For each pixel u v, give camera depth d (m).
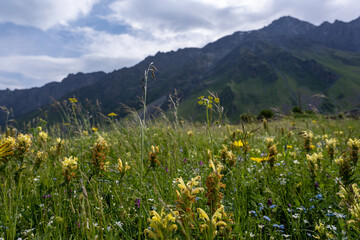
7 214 2.04
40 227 2.07
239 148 3.94
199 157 4.02
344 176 2.63
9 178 2.50
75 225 1.97
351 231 1.92
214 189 1.61
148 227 1.93
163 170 3.44
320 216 2.37
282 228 2.14
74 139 5.68
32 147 3.87
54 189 2.65
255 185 3.02
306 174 3.31
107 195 2.45
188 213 1.53
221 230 1.56
